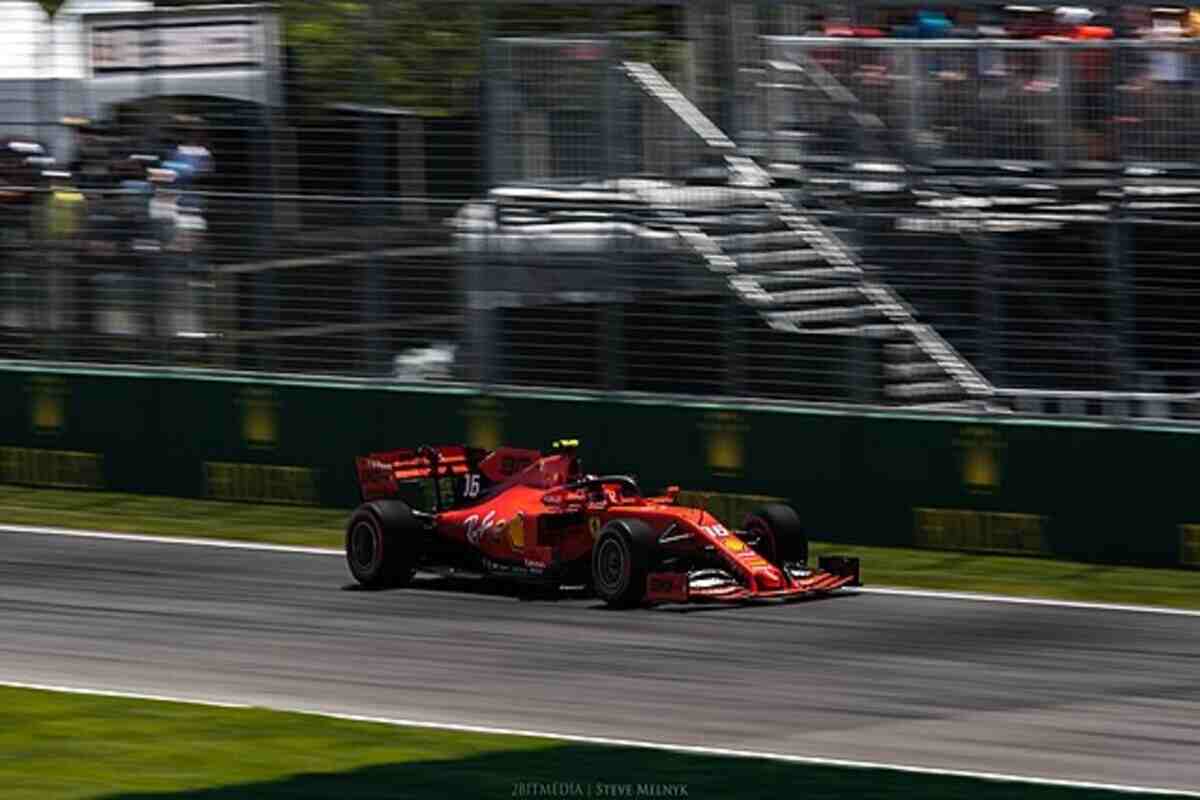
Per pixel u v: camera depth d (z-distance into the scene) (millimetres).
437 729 40250
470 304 72000
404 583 57000
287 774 36625
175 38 76625
